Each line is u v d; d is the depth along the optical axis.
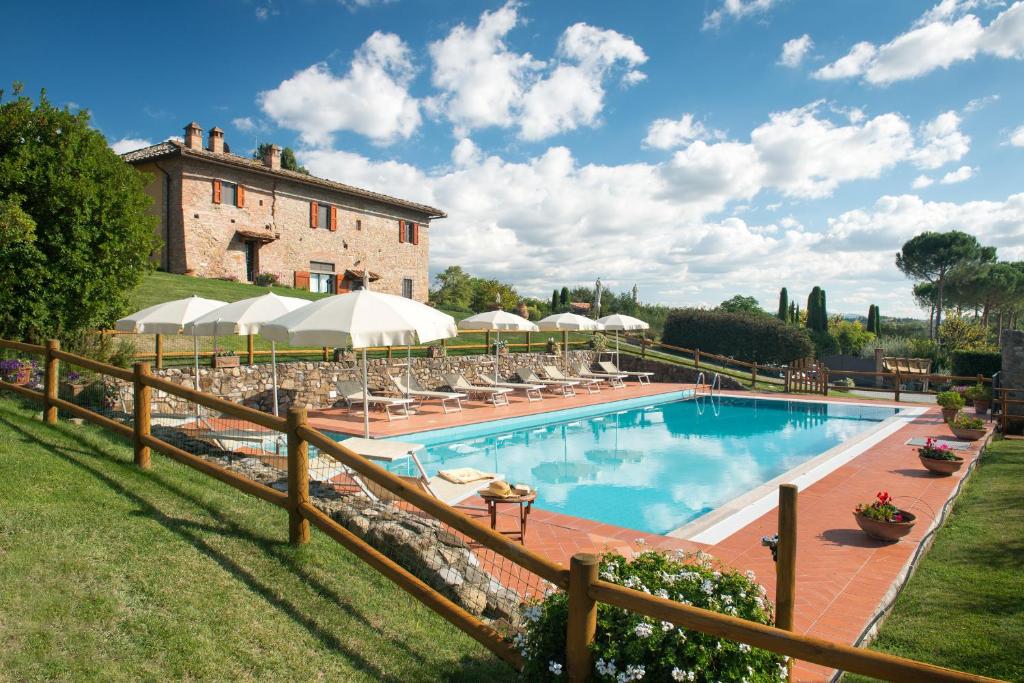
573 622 2.60
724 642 2.62
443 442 12.28
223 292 21.08
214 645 2.99
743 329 26.00
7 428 6.47
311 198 29.02
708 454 11.62
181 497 5.03
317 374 14.41
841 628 4.22
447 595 4.02
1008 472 9.05
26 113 9.25
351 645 3.28
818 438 13.35
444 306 36.53
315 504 5.20
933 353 27.42
